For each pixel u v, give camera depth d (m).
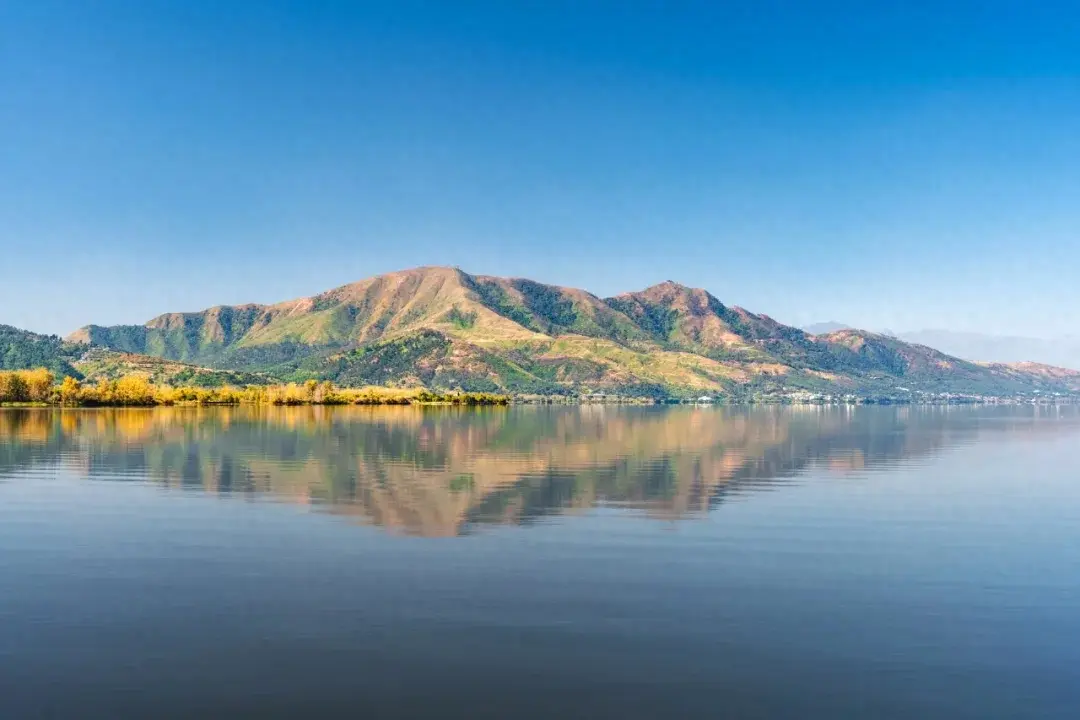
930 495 61.44
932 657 26.36
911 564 38.31
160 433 130.25
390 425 167.62
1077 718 22.08
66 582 34.44
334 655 26.19
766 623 29.55
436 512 52.00
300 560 38.34
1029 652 26.81
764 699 23.22
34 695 23.17
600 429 164.75
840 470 80.25
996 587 34.47
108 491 61.44
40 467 78.12
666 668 25.34
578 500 57.59
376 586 33.94
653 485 66.25
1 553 39.81
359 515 50.72
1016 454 103.69
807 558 39.41
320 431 141.00
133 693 23.36
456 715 22.14
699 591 33.50
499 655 26.28
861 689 23.91
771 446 114.94
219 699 22.98
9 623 29.14
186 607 31.03
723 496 60.06
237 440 115.94
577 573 36.12
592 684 24.12
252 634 28.05
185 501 56.44
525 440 124.75
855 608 31.41
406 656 26.16
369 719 21.89
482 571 36.41
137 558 38.72
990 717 22.14
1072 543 43.25
